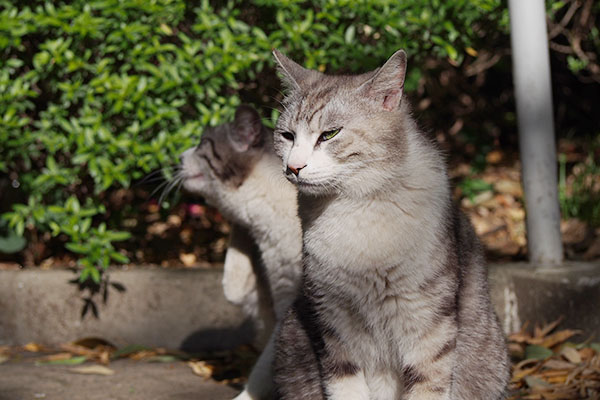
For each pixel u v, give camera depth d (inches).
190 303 227.8
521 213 293.7
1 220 249.4
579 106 376.5
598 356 189.9
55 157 247.4
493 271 217.2
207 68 224.2
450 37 226.1
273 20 236.1
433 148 152.1
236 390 189.3
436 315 142.9
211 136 195.5
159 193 253.9
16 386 190.9
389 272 142.3
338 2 225.1
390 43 229.5
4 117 227.5
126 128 227.9
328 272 146.8
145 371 205.0
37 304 230.1
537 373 188.4
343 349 151.6
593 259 235.6
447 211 147.4
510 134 390.9
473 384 157.1
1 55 231.5
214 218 281.3
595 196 280.2
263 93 245.9
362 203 144.0
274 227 182.4
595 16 307.4
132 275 229.0
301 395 165.0
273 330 191.6
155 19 227.5
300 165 143.3
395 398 156.2
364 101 144.8
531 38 216.2
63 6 232.1
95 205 242.1
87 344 227.0
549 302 206.4
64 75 235.5
